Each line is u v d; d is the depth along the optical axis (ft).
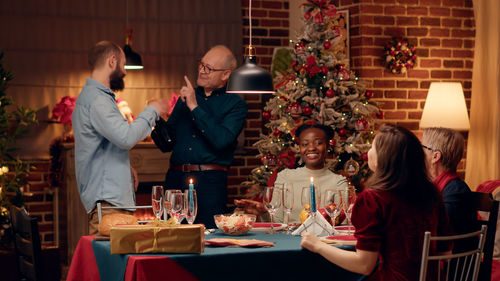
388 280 7.50
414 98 18.97
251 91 11.43
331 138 14.43
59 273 16.57
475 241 9.35
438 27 19.22
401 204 7.45
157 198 8.95
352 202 9.29
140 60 17.87
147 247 7.62
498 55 18.48
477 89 19.12
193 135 12.99
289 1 20.72
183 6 19.80
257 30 20.59
